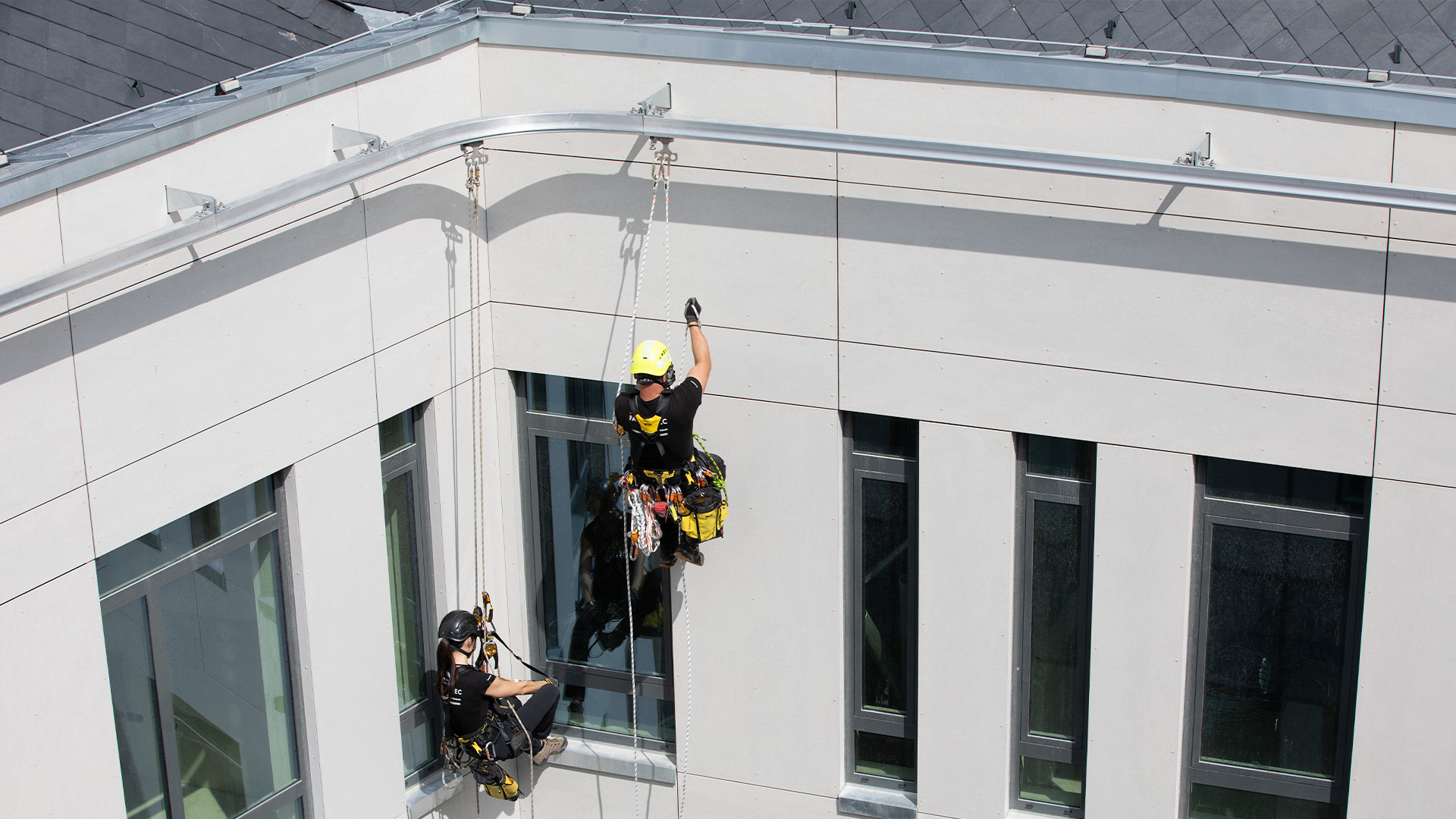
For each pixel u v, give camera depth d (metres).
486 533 10.22
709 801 10.36
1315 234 7.86
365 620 9.30
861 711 9.91
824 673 9.72
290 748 9.20
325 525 8.87
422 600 9.93
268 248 8.11
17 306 6.52
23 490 7.05
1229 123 7.88
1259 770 9.12
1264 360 8.18
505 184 9.50
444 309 9.46
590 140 9.18
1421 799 8.53
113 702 7.96
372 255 8.82
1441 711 8.34
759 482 9.49
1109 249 8.29
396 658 9.85
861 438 9.38
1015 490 9.05
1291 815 9.18
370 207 8.73
